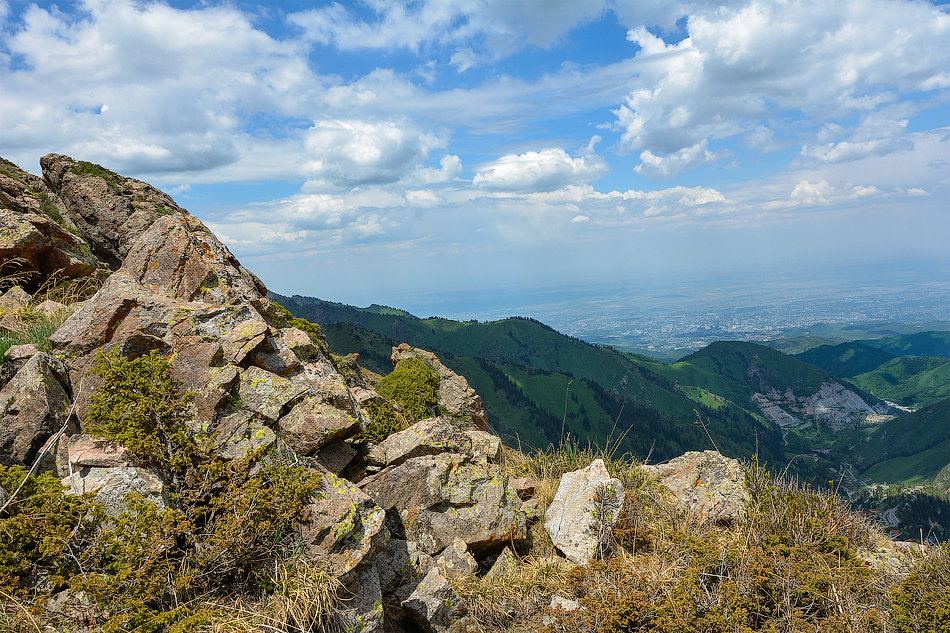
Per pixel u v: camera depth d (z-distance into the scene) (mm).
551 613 6344
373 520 5996
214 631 4738
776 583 6301
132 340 6957
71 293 15055
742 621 5719
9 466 5871
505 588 6746
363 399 9852
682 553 7141
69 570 4887
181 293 8758
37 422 6199
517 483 9156
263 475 5973
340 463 7559
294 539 5652
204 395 6664
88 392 6699
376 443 8586
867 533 8086
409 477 7410
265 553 5500
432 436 7898
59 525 4965
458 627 6230
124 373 6332
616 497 7910
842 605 6191
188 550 5438
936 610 5473
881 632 5750
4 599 4582
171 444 6070
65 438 6195
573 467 10000
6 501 5133
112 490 5441
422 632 6379
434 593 6277
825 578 6418
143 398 6133
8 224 15500
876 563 7184
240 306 8344
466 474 7715
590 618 5961
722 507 8516
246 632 4801
